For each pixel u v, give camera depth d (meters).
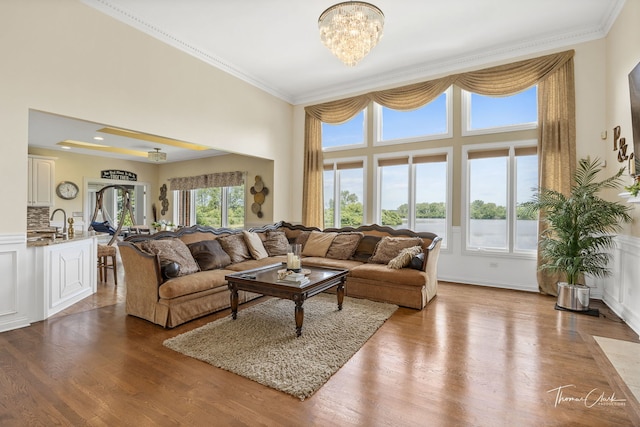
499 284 4.74
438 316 3.44
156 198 9.27
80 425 1.69
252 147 5.68
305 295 2.89
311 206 6.29
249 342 2.71
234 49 4.70
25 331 2.94
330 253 4.90
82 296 3.97
